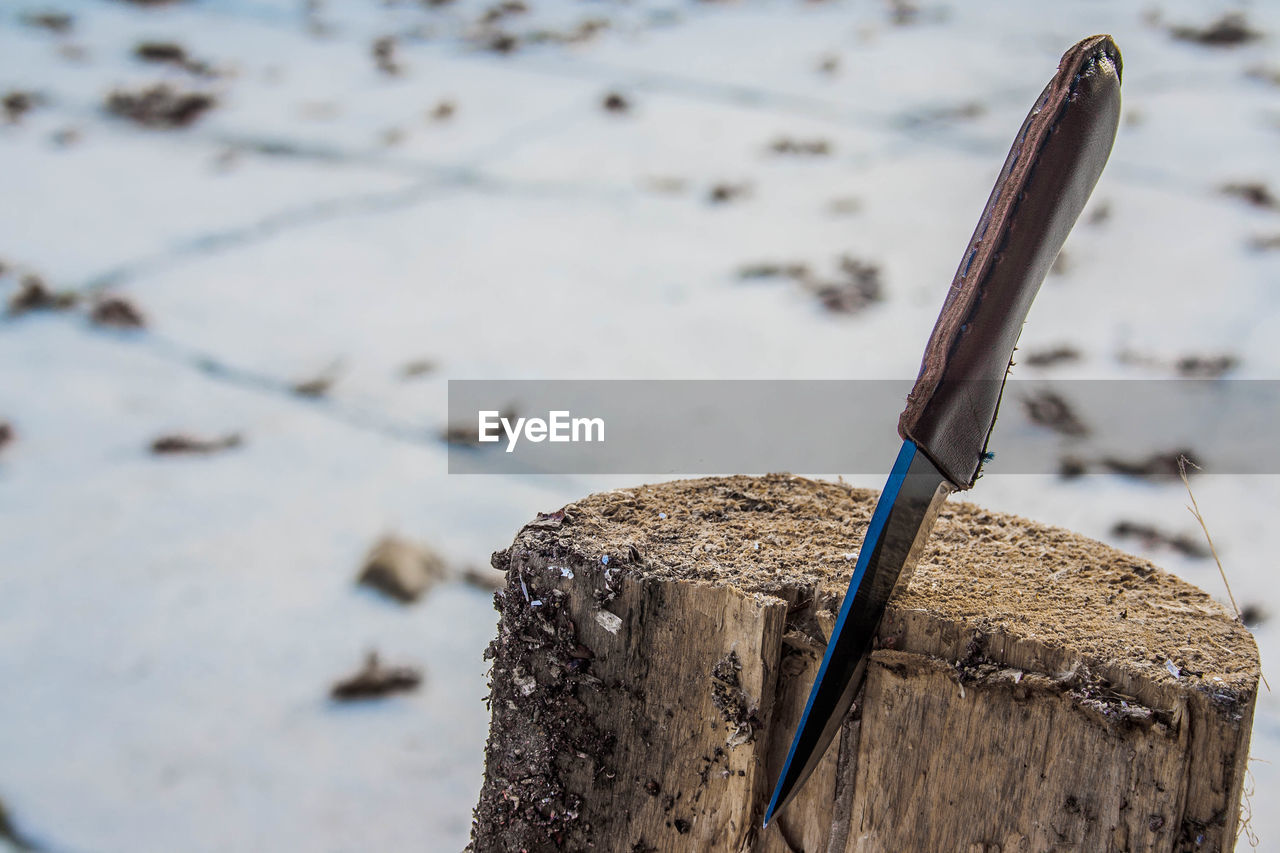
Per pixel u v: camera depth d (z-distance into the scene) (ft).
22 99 10.51
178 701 4.11
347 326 6.97
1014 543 2.83
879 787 2.66
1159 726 2.54
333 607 4.60
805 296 7.30
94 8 13.10
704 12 13.62
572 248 8.00
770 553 2.74
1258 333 6.81
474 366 6.50
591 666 2.73
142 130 10.07
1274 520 5.09
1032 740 2.60
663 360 6.55
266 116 10.41
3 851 3.44
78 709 4.06
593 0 14.12
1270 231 8.16
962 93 10.92
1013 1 14.01
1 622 4.49
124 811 3.63
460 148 9.78
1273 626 4.39
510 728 2.78
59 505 5.25
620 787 2.75
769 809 2.60
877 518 2.51
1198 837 2.56
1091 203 8.57
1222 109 10.43
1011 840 2.62
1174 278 7.50
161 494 5.35
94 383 6.30
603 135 9.99
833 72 11.48
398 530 5.06
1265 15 13.07
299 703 4.12
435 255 7.89
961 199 8.73
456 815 3.66
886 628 2.64
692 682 2.70
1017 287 2.41
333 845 3.52
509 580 2.74
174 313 7.09
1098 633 2.62
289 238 8.17
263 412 6.07
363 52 12.10
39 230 8.18
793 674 2.68
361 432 5.88
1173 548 4.87
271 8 13.52
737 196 8.81
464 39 12.55
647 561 2.71
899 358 6.57
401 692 4.19
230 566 4.85
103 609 4.57
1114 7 13.64
